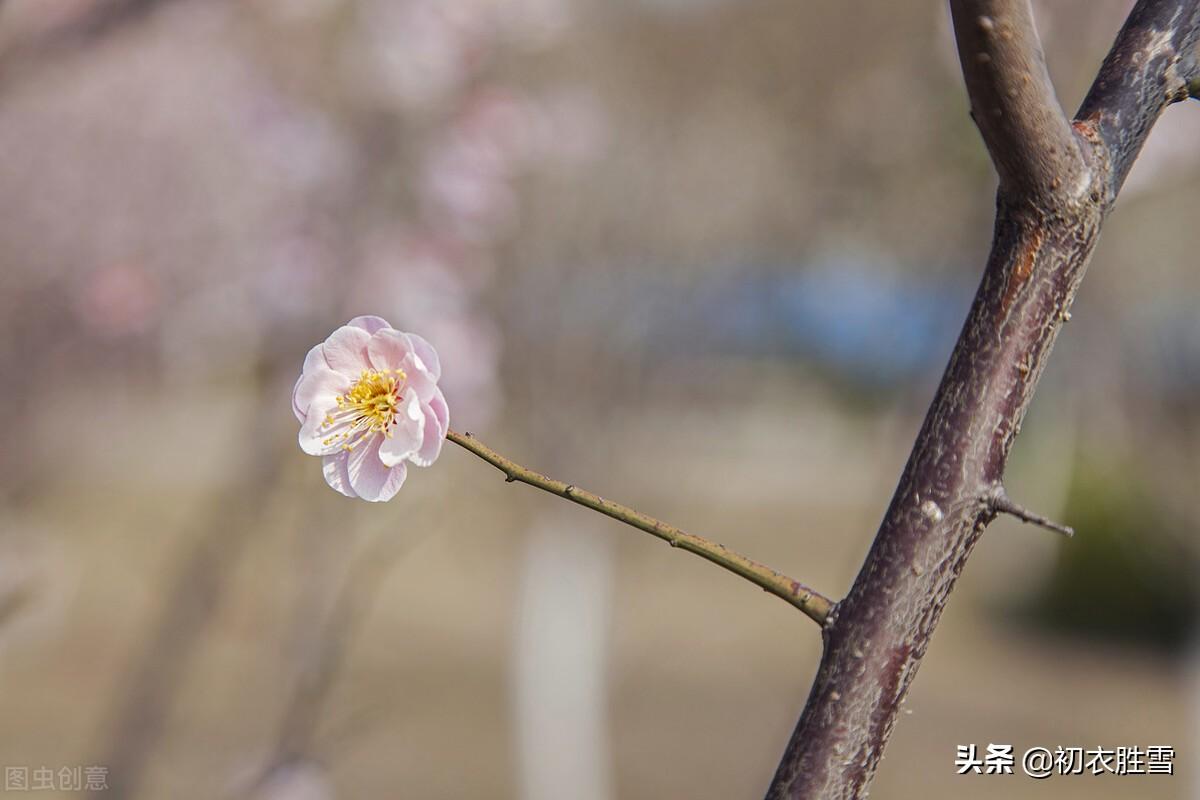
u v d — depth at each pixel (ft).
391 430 5.60
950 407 5.21
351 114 25.35
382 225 24.95
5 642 16.65
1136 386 32.32
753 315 34.86
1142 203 29.32
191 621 20.71
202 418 51.52
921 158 29.55
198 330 29.60
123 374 31.07
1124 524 58.65
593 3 29.89
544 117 27.96
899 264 30.68
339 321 24.39
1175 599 58.23
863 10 30.60
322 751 17.06
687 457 37.60
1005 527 51.96
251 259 26.45
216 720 25.79
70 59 17.02
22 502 26.05
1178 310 31.40
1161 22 5.50
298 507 23.41
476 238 25.44
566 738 35.70
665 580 52.19
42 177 27.53
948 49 27.48
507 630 53.78
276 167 25.34
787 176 31.83
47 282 27.63
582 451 33.06
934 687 52.49
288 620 21.09
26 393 27.09
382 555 17.44
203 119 27.81
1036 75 5.00
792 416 54.44
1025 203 5.21
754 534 58.13
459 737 40.22
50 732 34.78
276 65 26.63
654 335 33.17
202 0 23.65
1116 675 54.85
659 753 40.16
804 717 5.15
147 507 43.88
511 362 31.19
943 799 37.42
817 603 5.19
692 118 31.65
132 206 28.27
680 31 31.32
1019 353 5.17
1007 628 62.95
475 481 31.73
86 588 42.22
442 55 25.08
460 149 24.97
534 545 35.06
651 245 31.91
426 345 5.60
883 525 5.22
